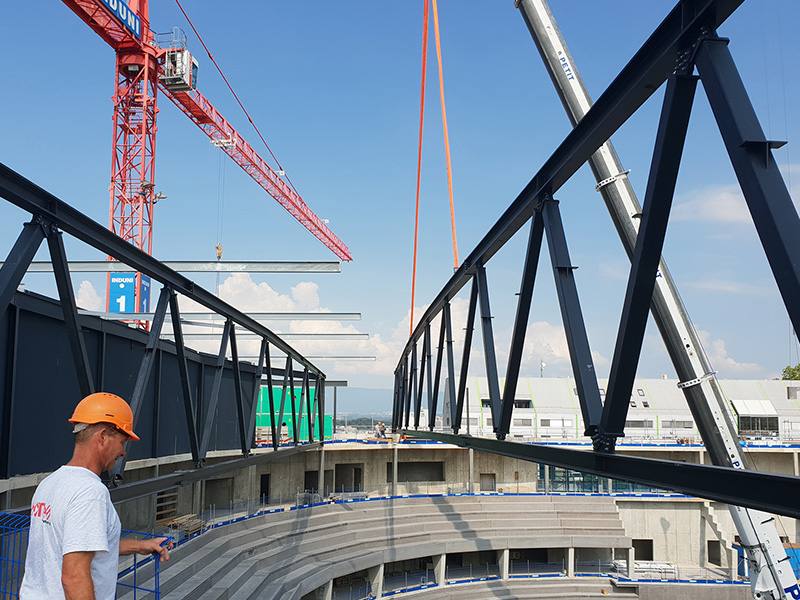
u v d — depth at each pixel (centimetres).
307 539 3494
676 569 4622
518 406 6334
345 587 3916
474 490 5009
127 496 1014
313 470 4756
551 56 1706
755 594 1764
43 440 1561
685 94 568
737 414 6188
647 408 6266
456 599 3928
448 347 1992
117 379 1925
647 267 639
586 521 4559
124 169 5566
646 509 4991
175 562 2373
